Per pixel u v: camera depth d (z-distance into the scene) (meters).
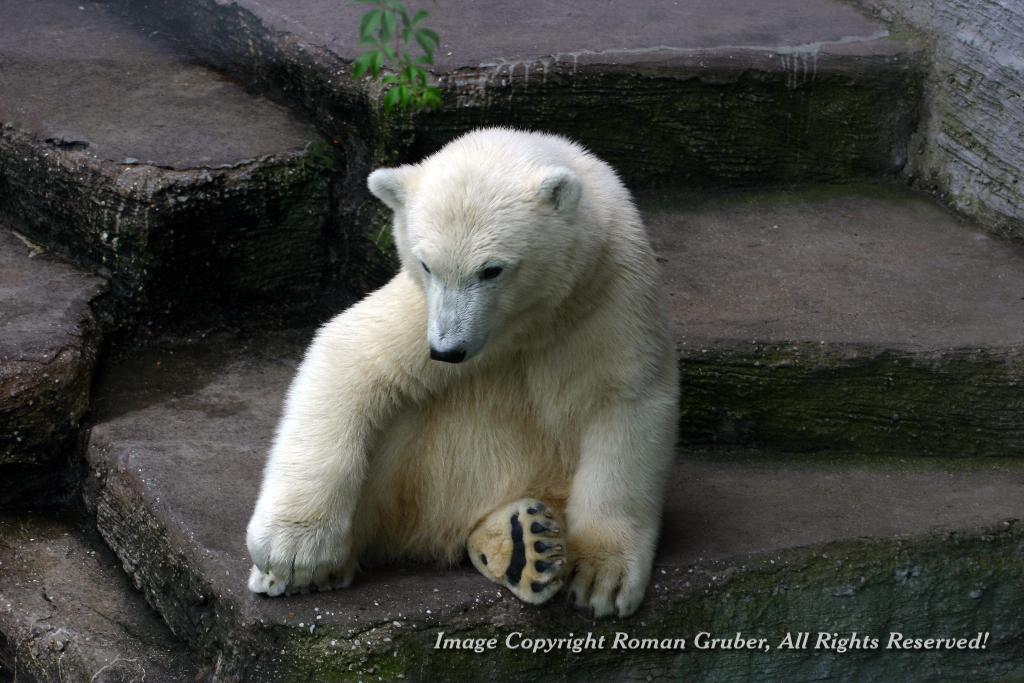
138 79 12.88
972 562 8.84
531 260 7.19
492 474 8.07
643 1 14.05
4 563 9.28
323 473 7.52
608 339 7.59
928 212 12.64
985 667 9.07
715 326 10.05
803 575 8.42
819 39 13.17
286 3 13.15
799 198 12.80
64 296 10.73
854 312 10.41
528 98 11.93
